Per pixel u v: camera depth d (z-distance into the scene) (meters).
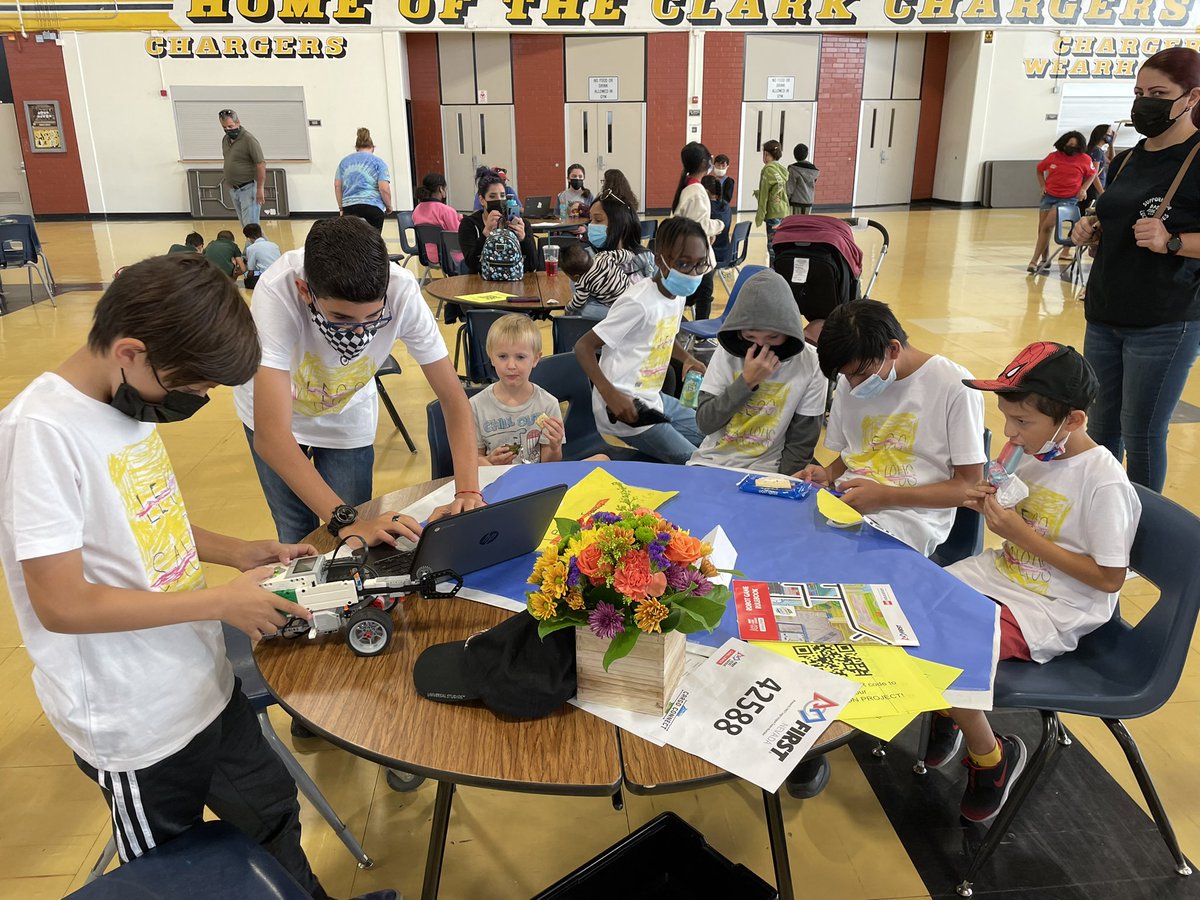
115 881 1.17
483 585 1.52
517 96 13.66
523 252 5.18
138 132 12.66
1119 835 1.82
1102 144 10.06
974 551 2.11
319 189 13.13
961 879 1.72
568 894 1.41
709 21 13.11
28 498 1.01
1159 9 13.72
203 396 1.13
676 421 3.05
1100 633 1.75
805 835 1.84
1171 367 2.59
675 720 1.17
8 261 7.21
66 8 11.99
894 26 13.40
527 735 1.15
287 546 1.48
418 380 5.23
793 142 14.41
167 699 1.20
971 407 1.93
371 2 12.33
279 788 1.46
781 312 2.20
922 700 1.21
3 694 2.30
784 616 1.41
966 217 13.56
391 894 1.58
